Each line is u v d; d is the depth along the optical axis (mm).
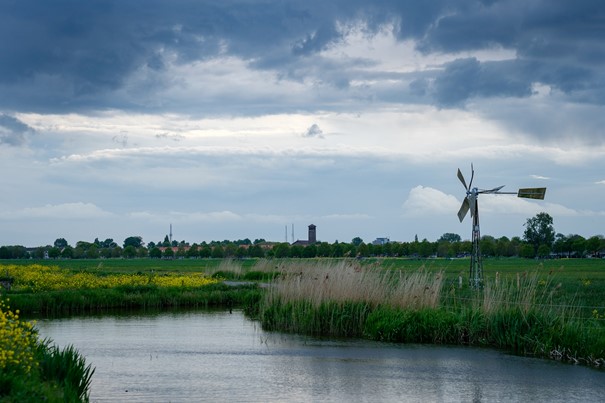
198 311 31125
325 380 15336
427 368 16766
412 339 21062
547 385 14867
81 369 12672
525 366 16953
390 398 13695
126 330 23953
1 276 37438
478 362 17469
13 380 9984
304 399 13500
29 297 29844
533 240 141375
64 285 36156
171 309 32094
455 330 20688
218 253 163625
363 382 15164
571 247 135250
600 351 17141
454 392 14211
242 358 18219
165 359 18047
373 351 19250
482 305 21719
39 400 9812
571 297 26469
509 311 20203
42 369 11875
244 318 27969
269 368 16812
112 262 119938
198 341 21219
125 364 17297
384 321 21719
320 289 24062
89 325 25391
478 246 35812
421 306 22547
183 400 13242
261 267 51781
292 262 36688
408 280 24078
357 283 23969
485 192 36250
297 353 18969
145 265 95125
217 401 13211
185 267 84312
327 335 22562
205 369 16609
